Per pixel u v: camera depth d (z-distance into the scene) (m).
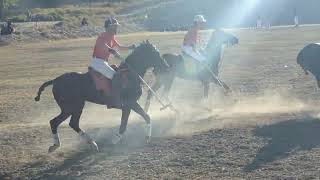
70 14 85.00
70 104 13.13
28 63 36.03
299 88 20.88
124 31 69.06
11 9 97.94
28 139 14.84
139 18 78.00
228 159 12.04
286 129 14.42
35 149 13.83
